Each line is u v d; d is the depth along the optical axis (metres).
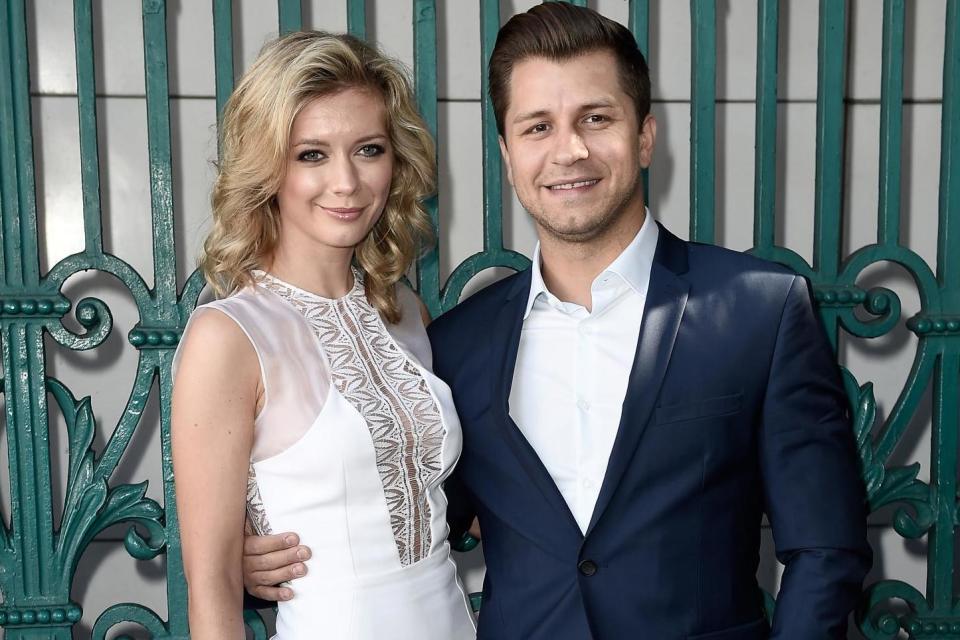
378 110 1.78
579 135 1.63
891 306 2.44
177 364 1.68
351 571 1.71
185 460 1.64
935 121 2.92
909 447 3.04
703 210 2.44
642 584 1.58
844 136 2.91
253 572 1.70
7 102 2.29
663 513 1.58
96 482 2.34
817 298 2.42
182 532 1.65
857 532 1.55
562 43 1.63
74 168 2.73
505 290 1.85
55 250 2.74
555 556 1.62
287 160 1.74
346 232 1.77
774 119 2.43
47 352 2.78
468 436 1.78
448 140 2.84
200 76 2.75
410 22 2.77
